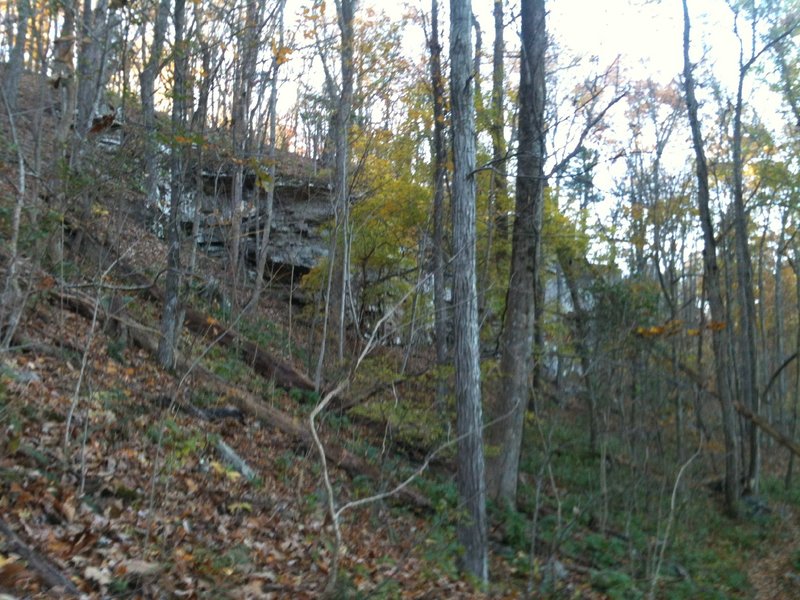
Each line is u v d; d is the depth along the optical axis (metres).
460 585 8.98
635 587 11.14
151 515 6.68
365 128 18.67
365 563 8.45
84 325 11.84
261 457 11.44
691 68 20.25
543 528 13.31
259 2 14.06
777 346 32.84
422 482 13.05
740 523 19.20
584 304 16.67
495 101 16.45
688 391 17.16
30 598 4.82
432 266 16.70
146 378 11.70
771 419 29.50
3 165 8.50
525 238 14.61
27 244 8.59
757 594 13.85
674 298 22.94
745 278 23.28
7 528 5.46
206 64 13.23
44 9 12.04
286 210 23.62
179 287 13.53
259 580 6.71
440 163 15.84
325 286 21.09
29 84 17.69
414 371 15.90
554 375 21.20
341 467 12.62
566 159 10.30
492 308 17.23
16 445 6.85
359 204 18.72
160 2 12.17
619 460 15.71
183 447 9.27
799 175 22.47
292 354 18.80
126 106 12.58
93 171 10.84
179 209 13.83
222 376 14.14
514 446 14.12
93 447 8.16
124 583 5.59
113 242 11.81
